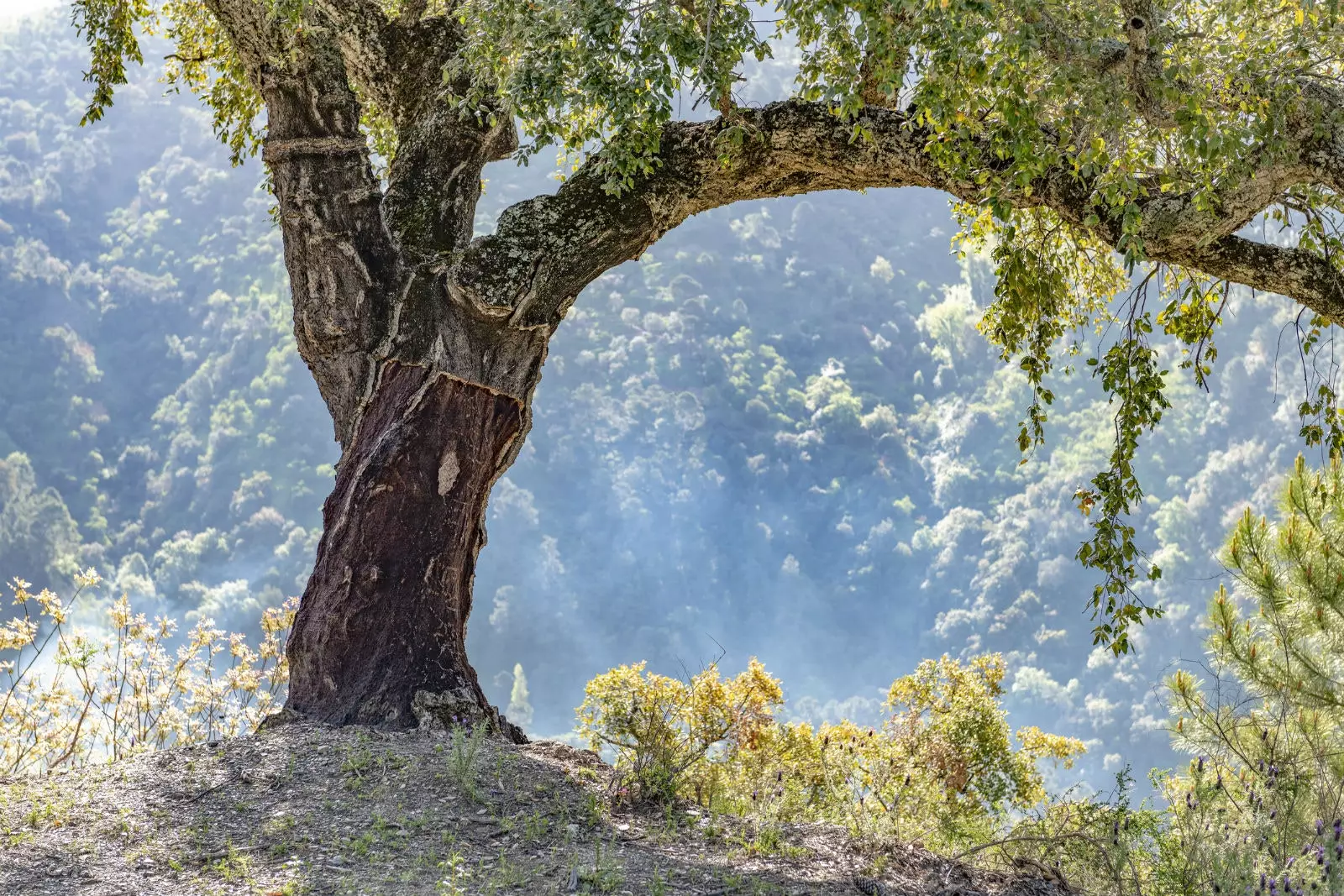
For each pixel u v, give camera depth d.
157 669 7.53
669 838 5.23
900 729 7.87
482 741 6.07
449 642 6.81
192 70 10.92
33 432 189.75
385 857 4.48
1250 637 6.89
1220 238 6.72
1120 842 4.99
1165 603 122.06
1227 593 7.08
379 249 7.32
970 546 161.25
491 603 154.12
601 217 7.39
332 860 4.41
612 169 7.30
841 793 6.80
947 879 4.96
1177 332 8.26
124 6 8.88
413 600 6.76
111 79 8.90
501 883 4.28
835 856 5.22
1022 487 164.88
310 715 6.56
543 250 7.28
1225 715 6.40
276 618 8.11
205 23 10.52
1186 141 5.43
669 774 6.01
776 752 7.48
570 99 6.19
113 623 7.43
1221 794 5.47
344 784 5.23
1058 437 167.62
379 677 6.55
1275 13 5.98
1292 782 5.47
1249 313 140.00
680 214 7.70
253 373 191.88
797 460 183.00
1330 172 5.87
